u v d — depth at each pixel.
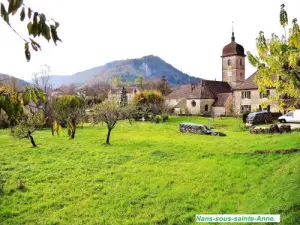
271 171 15.17
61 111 29.72
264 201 11.21
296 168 13.75
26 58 2.38
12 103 2.67
